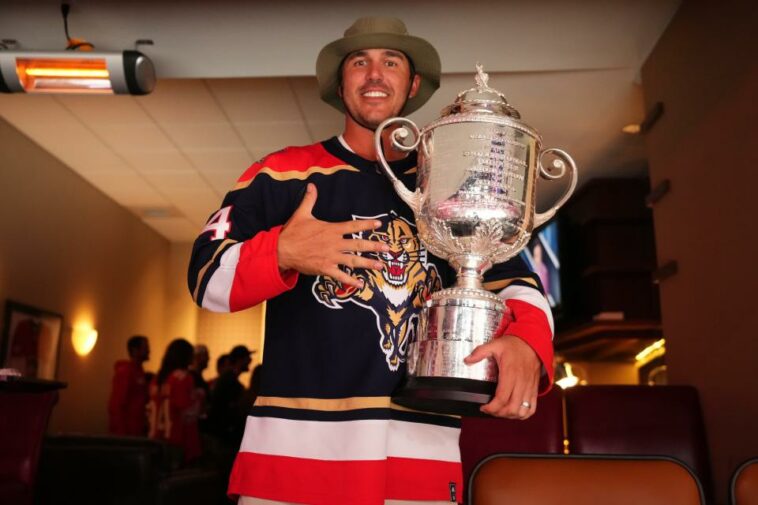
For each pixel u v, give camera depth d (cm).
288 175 125
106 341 733
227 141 566
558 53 379
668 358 352
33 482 319
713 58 306
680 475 115
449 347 105
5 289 539
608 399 285
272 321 120
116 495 389
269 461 112
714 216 304
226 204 120
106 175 660
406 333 117
